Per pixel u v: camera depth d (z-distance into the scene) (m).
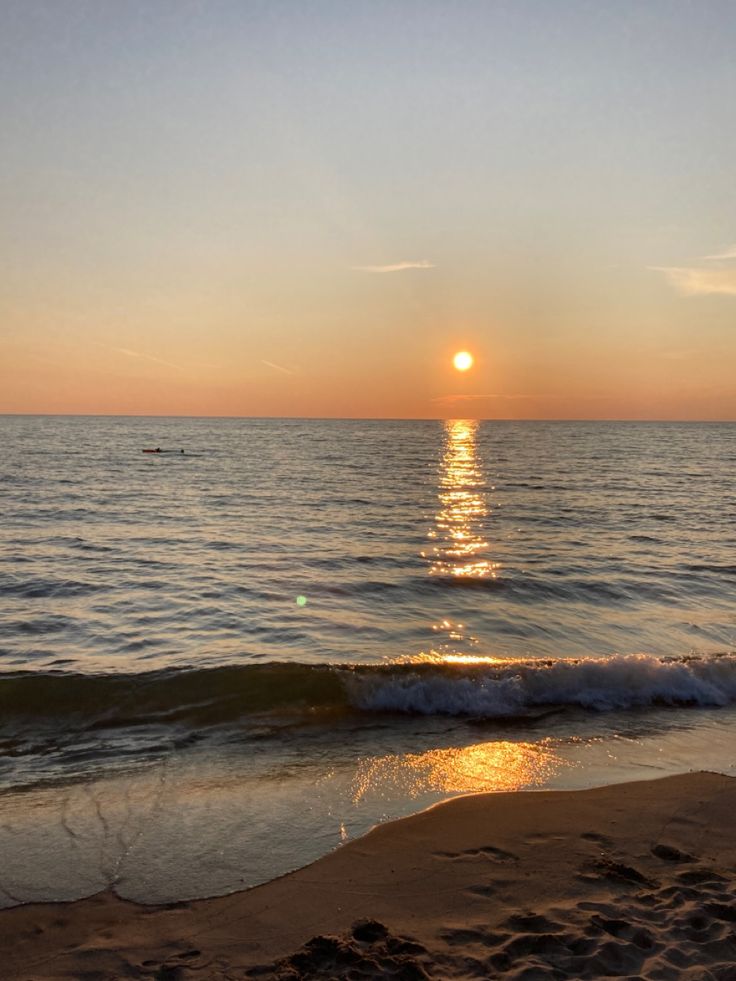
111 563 17.45
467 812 6.02
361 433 153.25
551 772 7.03
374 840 5.50
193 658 10.48
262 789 6.48
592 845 5.43
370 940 4.12
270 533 22.70
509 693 9.24
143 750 7.43
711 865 5.10
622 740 8.02
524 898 4.63
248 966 3.91
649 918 4.33
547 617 13.51
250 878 4.91
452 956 3.94
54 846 5.33
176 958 4.00
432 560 18.75
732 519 27.41
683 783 6.71
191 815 5.91
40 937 4.21
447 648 11.39
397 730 8.22
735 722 8.72
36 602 13.55
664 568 18.17
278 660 10.46
